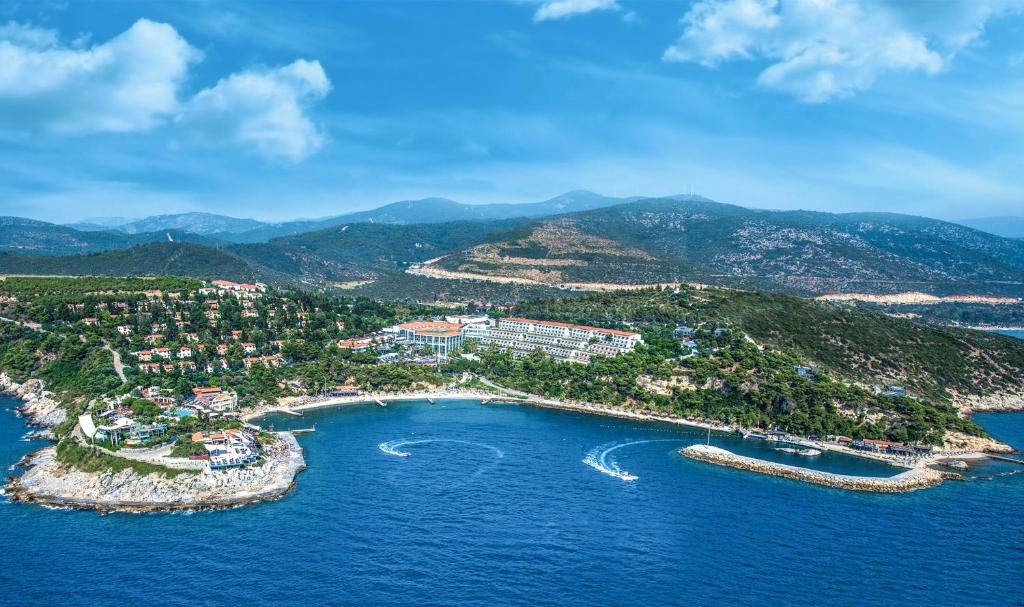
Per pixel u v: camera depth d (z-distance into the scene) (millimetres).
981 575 184125
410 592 166625
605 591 170000
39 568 173750
